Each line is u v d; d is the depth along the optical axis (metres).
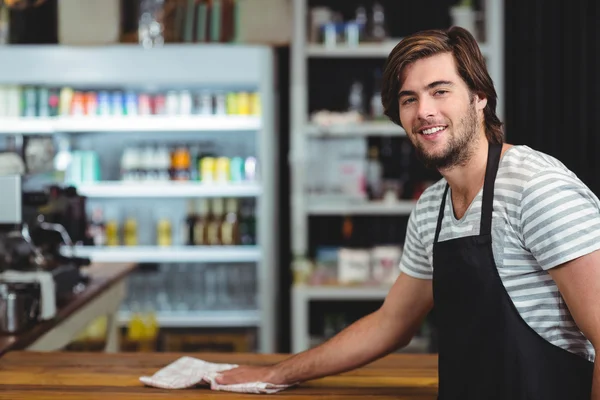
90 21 4.80
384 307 2.05
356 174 4.71
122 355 2.44
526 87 4.69
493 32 4.54
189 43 4.80
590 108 4.59
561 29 4.63
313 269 4.73
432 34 1.69
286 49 5.23
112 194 5.18
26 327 2.66
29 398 1.99
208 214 5.34
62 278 3.09
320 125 4.60
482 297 1.67
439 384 1.82
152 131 5.51
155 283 5.36
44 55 4.88
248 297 5.36
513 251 1.63
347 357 2.04
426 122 1.66
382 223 5.10
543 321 1.64
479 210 1.68
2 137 5.06
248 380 2.07
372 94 5.01
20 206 2.86
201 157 5.29
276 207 5.05
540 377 1.64
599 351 1.50
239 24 4.77
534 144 4.68
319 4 5.12
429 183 4.83
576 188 1.57
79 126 5.07
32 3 3.95
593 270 1.52
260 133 4.91
